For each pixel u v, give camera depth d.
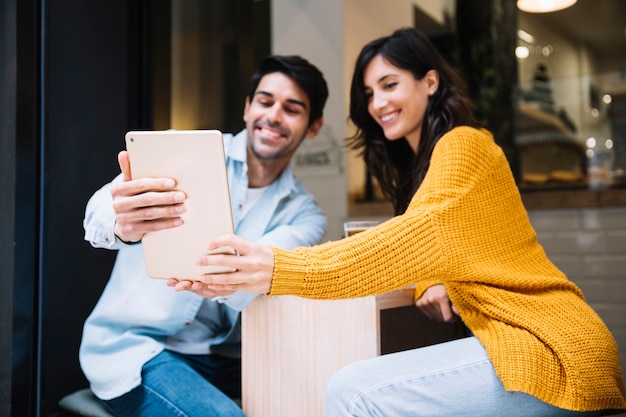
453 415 1.14
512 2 3.55
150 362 1.62
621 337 2.79
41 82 1.93
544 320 1.18
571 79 3.34
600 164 3.21
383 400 1.14
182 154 1.11
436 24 4.02
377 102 1.61
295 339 1.48
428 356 1.20
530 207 2.98
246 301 1.51
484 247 1.23
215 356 1.84
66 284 2.01
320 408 1.44
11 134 1.87
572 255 2.90
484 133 1.57
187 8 2.44
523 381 1.10
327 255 1.11
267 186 1.94
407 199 1.74
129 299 1.66
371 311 1.38
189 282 1.17
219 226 1.12
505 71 3.54
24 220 1.88
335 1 3.47
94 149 2.12
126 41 2.24
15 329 1.85
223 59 2.54
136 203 1.12
